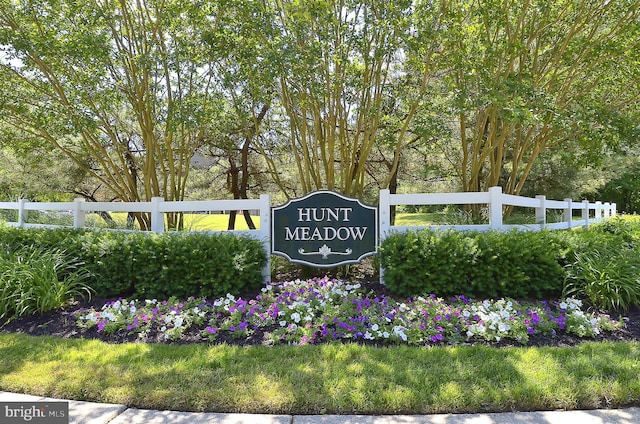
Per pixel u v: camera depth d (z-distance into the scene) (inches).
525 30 284.7
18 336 147.8
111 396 106.3
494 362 120.6
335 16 231.9
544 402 101.5
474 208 296.7
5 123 325.7
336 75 241.4
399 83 291.0
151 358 127.0
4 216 356.5
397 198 209.5
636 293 166.1
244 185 428.5
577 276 176.4
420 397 103.3
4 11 256.2
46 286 172.9
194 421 95.7
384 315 156.1
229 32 244.5
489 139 299.4
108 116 348.2
